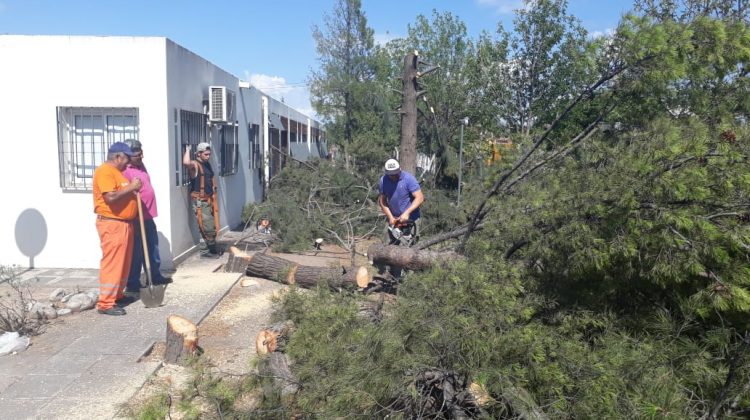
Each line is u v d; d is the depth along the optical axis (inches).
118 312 237.9
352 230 394.0
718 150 131.7
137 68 313.0
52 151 314.0
